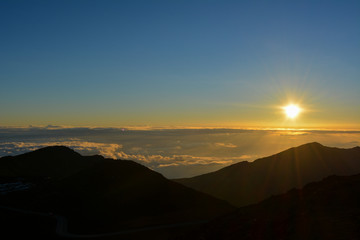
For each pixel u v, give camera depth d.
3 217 70.56
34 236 57.72
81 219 70.62
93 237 56.16
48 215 73.62
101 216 73.56
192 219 72.44
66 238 55.56
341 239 21.30
